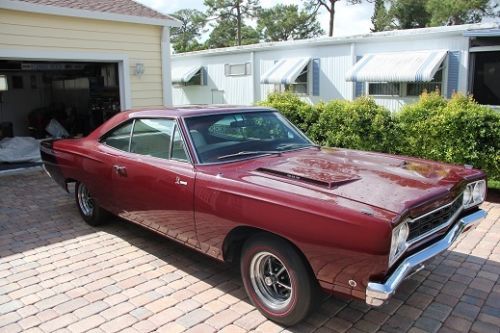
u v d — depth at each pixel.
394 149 7.79
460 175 3.62
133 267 4.43
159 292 3.91
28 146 10.20
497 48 12.42
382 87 15.04
